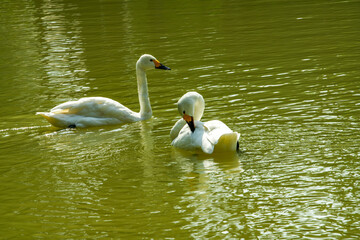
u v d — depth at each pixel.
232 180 10.32
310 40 24.70
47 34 30.86
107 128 14.94
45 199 9.98
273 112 14.46
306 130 12.76
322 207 9.05
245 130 13.12
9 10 42.16
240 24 30.52
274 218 8.79
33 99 17.98
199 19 33.31
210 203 9.42
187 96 12.46
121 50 25.39
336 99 15.25
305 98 15.59
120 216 9.14
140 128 14.63
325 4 36.03
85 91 18.70
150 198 9.76
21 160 12.24
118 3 42.97
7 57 25.34
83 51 25.78
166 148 12.57
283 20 30.86
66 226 8.89
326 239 8.12
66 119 15.13
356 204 9.09
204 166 11.16
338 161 10.79
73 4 43.75
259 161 11.13
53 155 12.49
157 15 35.91
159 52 24.38
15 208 9.67
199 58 22.59
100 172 11.19
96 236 8.51
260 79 18.39
